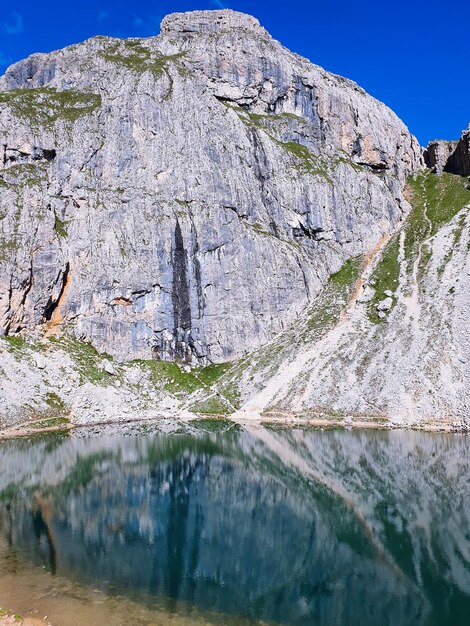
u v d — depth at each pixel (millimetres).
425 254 150875
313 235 169500
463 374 103000
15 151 163250
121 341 144250
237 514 53000
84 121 169000
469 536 45438
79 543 45219
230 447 87312
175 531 48219
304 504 55688
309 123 194000
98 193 156875
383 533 46656
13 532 48250
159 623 31422
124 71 183750
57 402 117125
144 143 167500
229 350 146250
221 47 196875
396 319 126500
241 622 31781
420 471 66938
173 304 149375
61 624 30922
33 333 135000
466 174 197375
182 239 153375
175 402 130250
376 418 103625
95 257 147500
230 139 171000
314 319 144125
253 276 152875
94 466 75688
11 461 79188
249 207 164125
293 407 114312
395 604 34125
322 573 38906
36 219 143125
